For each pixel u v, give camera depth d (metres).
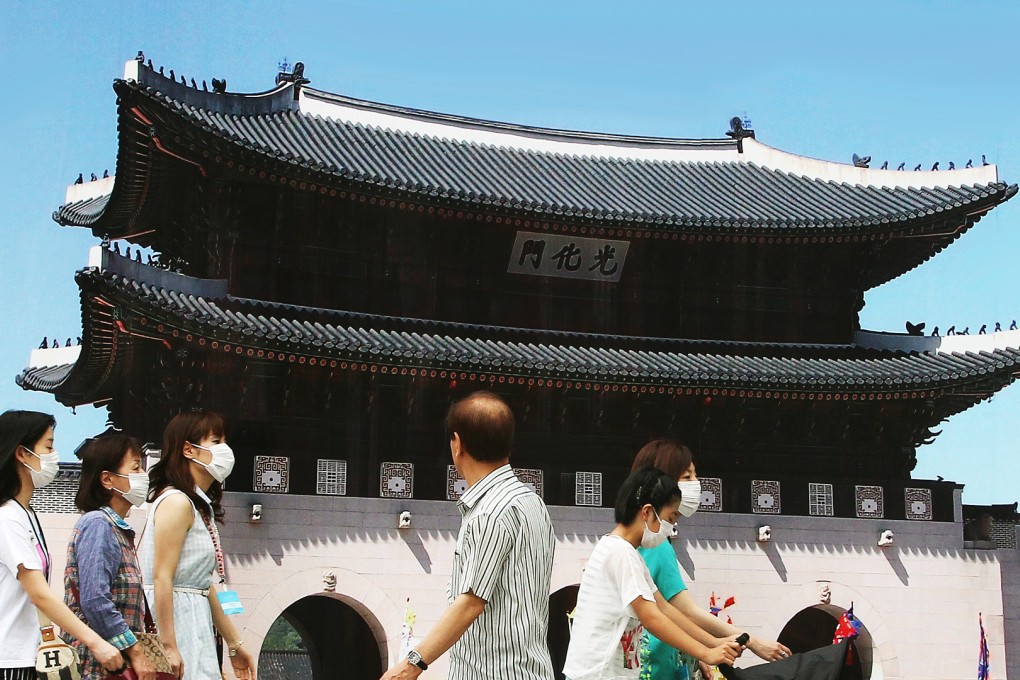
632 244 44.25
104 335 36.47
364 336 39.03
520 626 10.23
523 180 45.09
